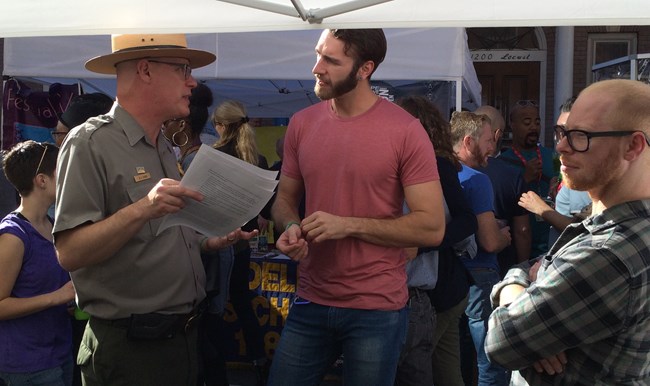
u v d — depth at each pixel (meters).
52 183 3.05
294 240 2.50
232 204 2.32
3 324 2.97
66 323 3.13
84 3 2.23
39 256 2.99
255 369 4.96
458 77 5.03
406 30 4.98
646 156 1.75
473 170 3.93
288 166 2.85
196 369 2.66
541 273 1.86
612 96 1.75
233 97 7.07
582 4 2.13
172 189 2.19
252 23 2.26
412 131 2.59
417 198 2.57
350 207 2.61
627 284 1.67
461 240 3.26
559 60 10.87
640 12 2.12
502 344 1.83
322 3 2.22
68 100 5.68
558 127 1.86
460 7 2.16
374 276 2.62
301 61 5.24
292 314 2.80
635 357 1.73
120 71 2.50
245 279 4.72
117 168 2.38
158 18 2.25
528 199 4.12
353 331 2.63
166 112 2.52
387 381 2.65
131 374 2.45
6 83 5.50
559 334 1.74
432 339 3.31
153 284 2.45
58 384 3.05
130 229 2.22
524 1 2.14
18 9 2.24
